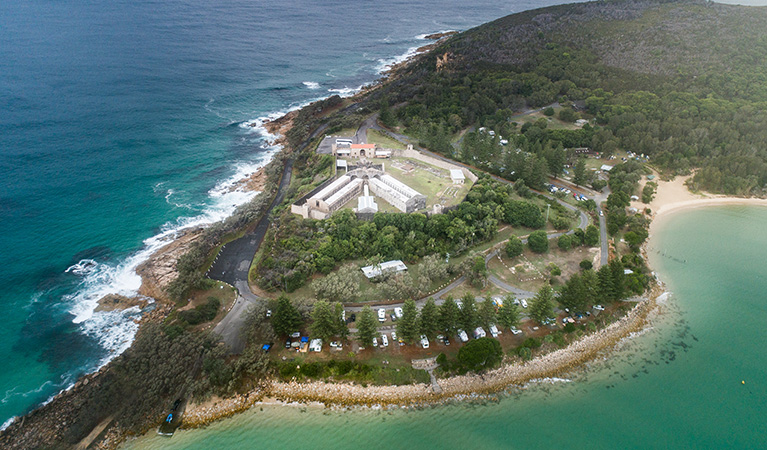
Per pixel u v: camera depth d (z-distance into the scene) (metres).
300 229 183.00
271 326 136.38
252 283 164.12
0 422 118.38
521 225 197.50
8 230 189.12
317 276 164.12
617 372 136.00
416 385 126.31
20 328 147.50
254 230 196.75
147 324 145.50
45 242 185.12
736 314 159.75
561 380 132.38
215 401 121.06
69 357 137.75
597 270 171.25
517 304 153.12
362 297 153.62
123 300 159.75
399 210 192.50
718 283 174.88
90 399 119.25
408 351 134.62
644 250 193.38
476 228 187.12
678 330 152.50
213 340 133.50
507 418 120.81
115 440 113.06
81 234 191.12
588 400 126.88
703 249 194.88
